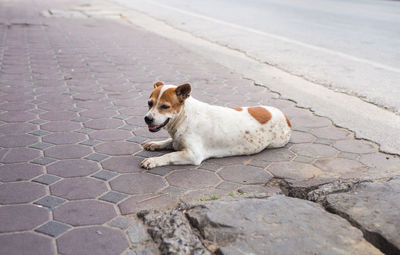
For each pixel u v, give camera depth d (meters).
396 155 2.30
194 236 1.70
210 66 4.00
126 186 2.00
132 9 8.55
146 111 2.82
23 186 1.97
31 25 6.15
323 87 3.38
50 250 1.64
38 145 2.33
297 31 5.86
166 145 2.32
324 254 1.60
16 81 3.33
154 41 5.20
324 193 1.95
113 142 2.39
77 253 1.63
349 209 1.81
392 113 2.87
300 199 1.88
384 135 2.52
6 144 2.32
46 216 1.79
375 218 1.75
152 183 2.03
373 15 7.53
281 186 2.06
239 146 2.26
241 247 1.62
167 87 2.14
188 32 5.88
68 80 3.40
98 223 1.77
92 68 3.79
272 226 1.71
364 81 3.51
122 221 1.78
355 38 5.33
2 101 2.90
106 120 2.67
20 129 2.50
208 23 6.65
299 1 10.19
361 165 2.21
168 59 4.25
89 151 2.29
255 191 1.99
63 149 2.30
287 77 3.64
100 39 5.22
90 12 7.84
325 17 7.25
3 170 2.09
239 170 2.16
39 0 10.23
